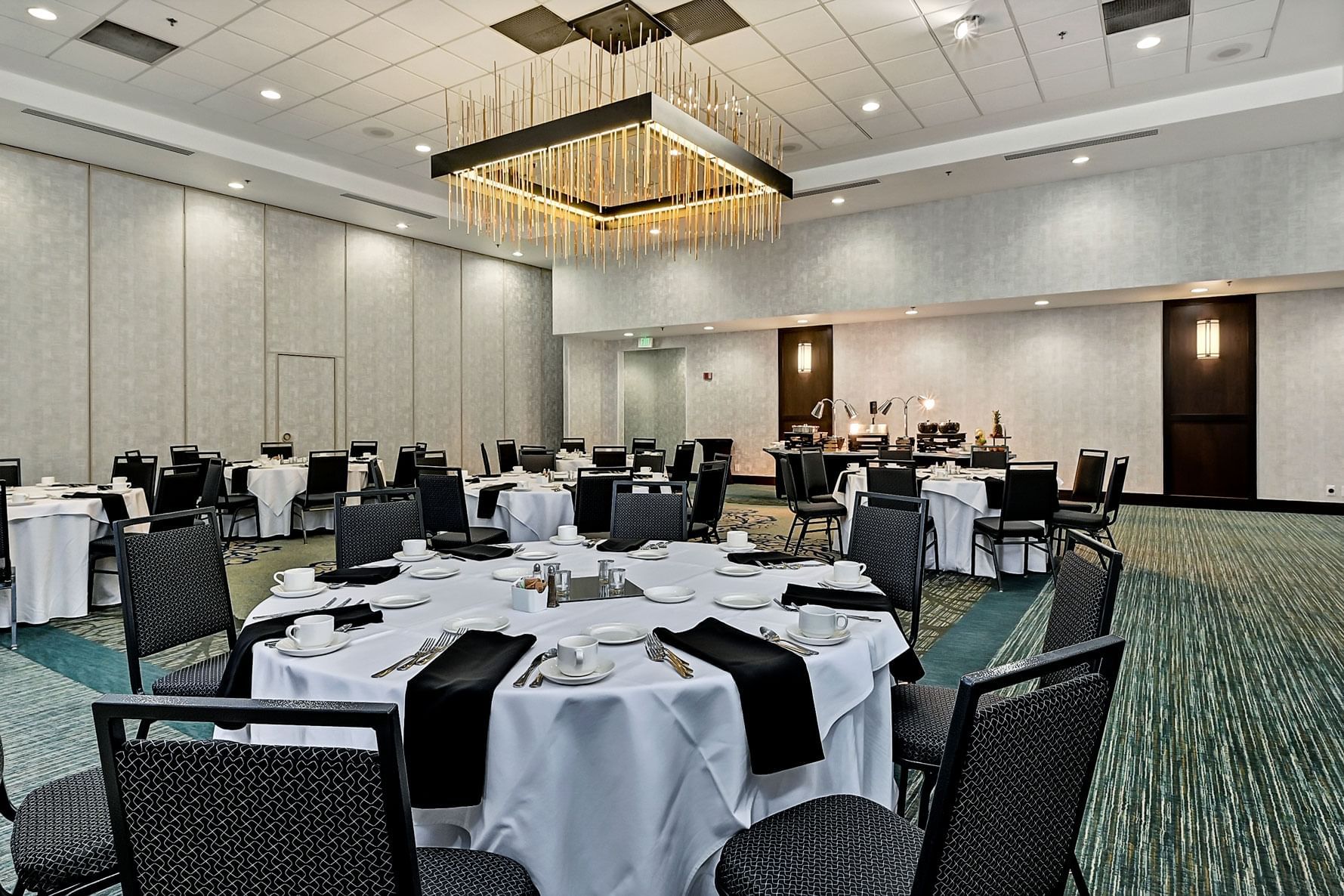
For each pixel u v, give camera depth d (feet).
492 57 20.48
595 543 11.08
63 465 26.58
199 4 17.89
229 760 3.09
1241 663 12.75
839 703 5.82
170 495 17.69
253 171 27.94
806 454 23.57
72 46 19.98
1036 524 19.06
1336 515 30.45
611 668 5.34
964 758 3.34
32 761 9.14
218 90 22.67
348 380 35.68
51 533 15.37
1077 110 24.80
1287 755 9.34
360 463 29.32
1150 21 18.99
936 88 22.88
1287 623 15.08
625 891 5.03
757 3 17.89
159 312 29.01
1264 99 22.68
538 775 4.95
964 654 13.23
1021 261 30.86
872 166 29.27
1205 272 27.55
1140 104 24.39
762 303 37.81
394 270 37.78
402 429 38.14
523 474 24.73
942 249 32.60
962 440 33.35
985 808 3.52
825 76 21.93
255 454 32.01
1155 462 34.24
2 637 14.42
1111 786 8.66
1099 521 19.45
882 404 40.63
